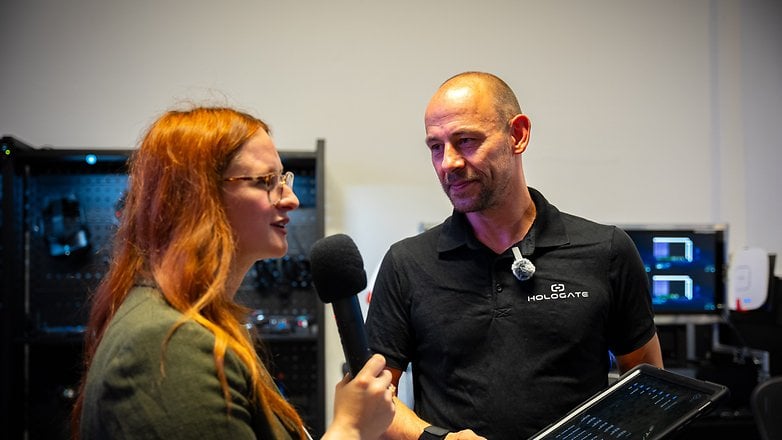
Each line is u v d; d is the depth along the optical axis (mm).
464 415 1464
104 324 966
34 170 3234
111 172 3264
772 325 3275
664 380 1234
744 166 3822
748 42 3844
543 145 3719
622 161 3752
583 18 3754
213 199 925
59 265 3197
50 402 3154
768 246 3818
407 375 2982
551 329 1452
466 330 1481
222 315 901
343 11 3643
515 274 1479
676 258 3375
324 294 984
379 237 3629
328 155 3627
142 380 802
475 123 1435
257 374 896
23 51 3492
